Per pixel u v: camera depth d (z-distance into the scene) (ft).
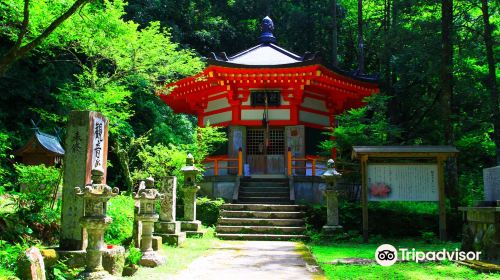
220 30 99.71
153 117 77.36
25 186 29.48
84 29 30.53
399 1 60.75
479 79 59.06
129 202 33.78
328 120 61.11
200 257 27.86
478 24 57.21
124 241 28.32
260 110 57.00
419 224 40.78
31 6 26.50
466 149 62.59
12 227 25.00
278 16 105.81
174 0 93.86
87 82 41.24
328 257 28.22
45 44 31.32
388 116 72.33
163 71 39.42
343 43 99.30
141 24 84.64
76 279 18.28
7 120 58.08
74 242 23.30
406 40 58.54
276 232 39.96
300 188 50.83
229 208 44.75
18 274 16.56
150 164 48.11
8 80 57.82
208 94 61.93
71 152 24.29
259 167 57.31
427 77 65.36
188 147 51.03
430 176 37.76
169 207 34.30
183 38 95.96
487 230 25.05
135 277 20.74
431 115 69.92
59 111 61.11
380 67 76.54
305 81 52.95
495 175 26.73
